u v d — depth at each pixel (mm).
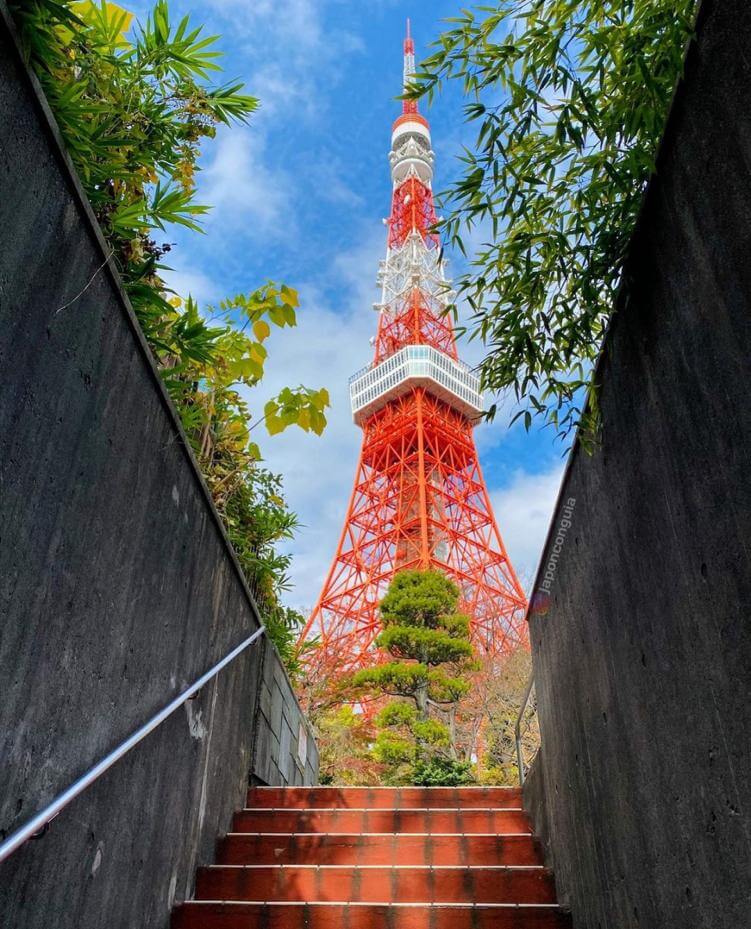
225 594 3490
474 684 20375
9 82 1251
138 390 2041
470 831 3986
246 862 3535
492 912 2914
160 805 2539
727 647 1294
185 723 2881
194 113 2621
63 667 1621
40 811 1446
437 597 21297
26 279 1335
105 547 1845
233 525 4539
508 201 2010
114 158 2115
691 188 1369
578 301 2088
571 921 2859
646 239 1656
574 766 2705
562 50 1828
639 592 1832
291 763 6285
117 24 2398
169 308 2240
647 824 1807
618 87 1828
